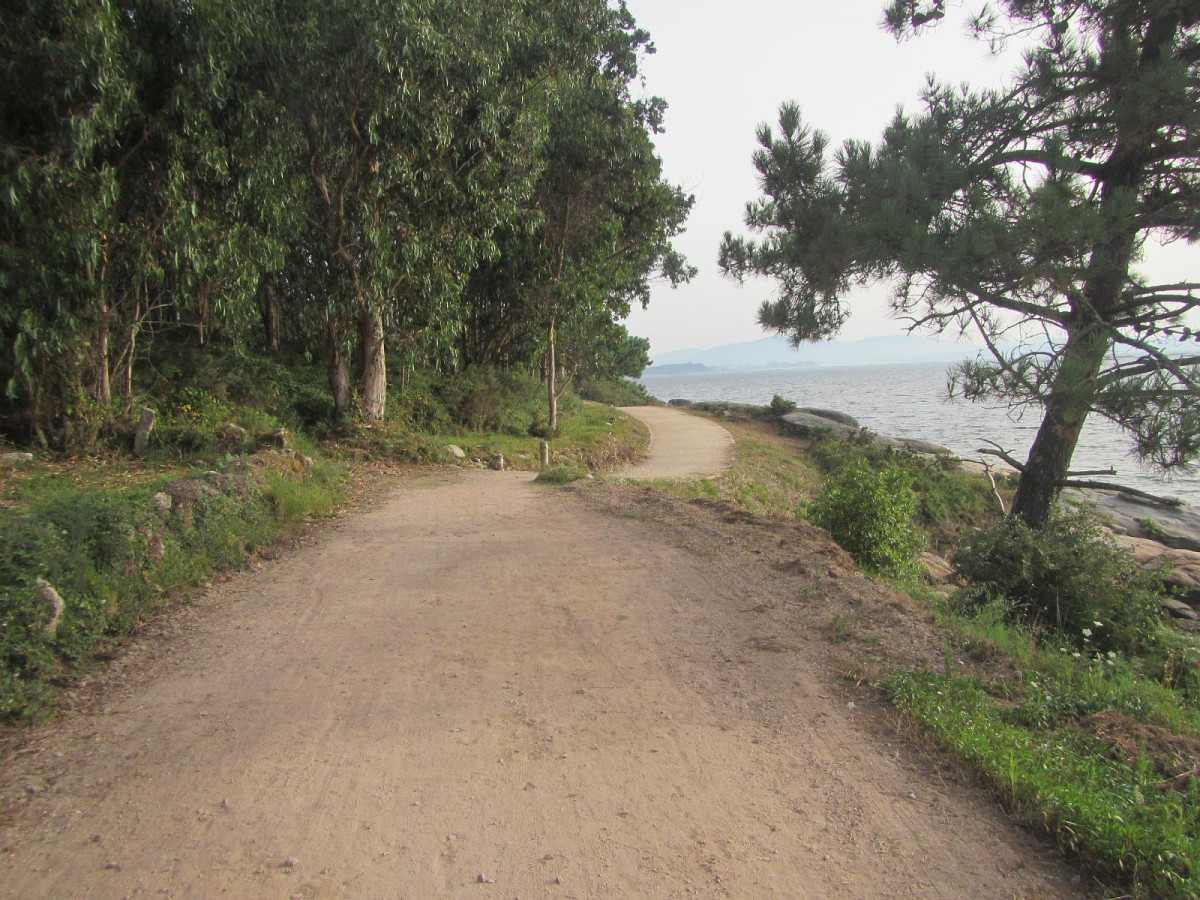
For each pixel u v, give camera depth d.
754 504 21.56
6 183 10.00
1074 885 2.97
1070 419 10.07
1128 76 10.75
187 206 11.96
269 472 10.51
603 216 23.36
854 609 6.20
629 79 26.67
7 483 9.48
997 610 8.34
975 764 3.79
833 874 3.06
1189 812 3.25
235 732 4.45
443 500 12.24
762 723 4.38
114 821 3.56
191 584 7.28
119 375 12.88
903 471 11.66
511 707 4.70
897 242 10.58
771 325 14.08
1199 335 11.02
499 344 26.09
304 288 17.78
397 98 14.05
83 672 5.32
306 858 3.25
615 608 6.54
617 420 33.81
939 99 12.16
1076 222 9.66
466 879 3.09
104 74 10.38
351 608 6.77
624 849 3.26
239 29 12.41
